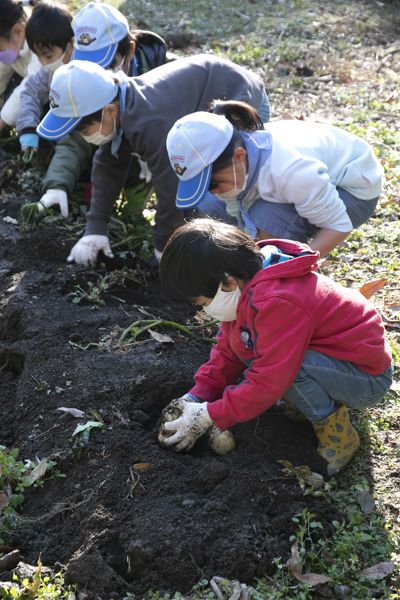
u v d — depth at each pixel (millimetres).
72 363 2918
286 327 2172
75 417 2635
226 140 2668
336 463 2484
